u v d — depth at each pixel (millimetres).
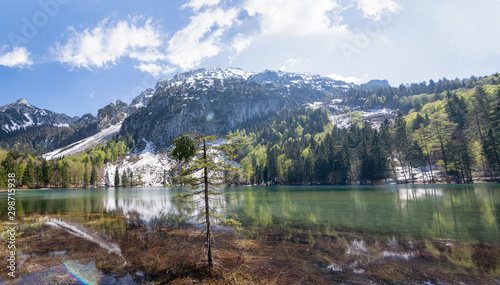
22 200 53938
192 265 12328
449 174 76125
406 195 47094
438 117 95562
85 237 18906
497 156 66375
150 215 30094
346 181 97500
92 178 144125
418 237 17688
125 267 12328
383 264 12602
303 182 109750
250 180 127062
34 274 11422
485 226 20547
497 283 10328
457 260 13055
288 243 16625
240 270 11773
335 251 14773
